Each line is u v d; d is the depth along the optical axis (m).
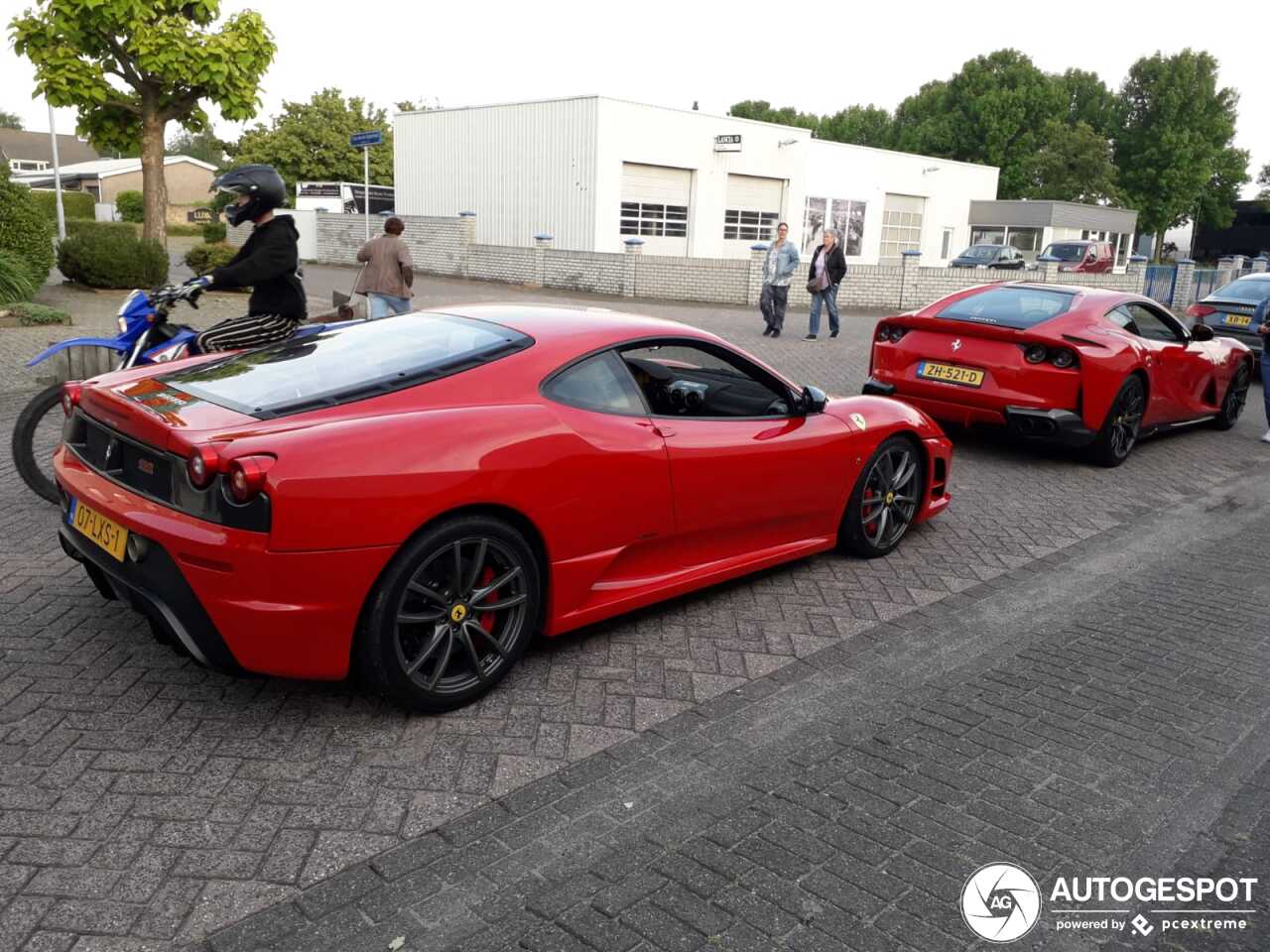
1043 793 3.03
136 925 2.28
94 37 14.06
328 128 47.88
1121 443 7.64
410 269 10.55
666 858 2.63
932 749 3.27
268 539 2.80
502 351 3.60
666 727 3.34
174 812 2.71
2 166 13.56
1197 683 3.88
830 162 32.03
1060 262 27.48
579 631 4.12
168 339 5.43
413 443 3.07
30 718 3.15
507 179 27.27
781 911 2.44
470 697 3.36
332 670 3.02
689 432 3.99
